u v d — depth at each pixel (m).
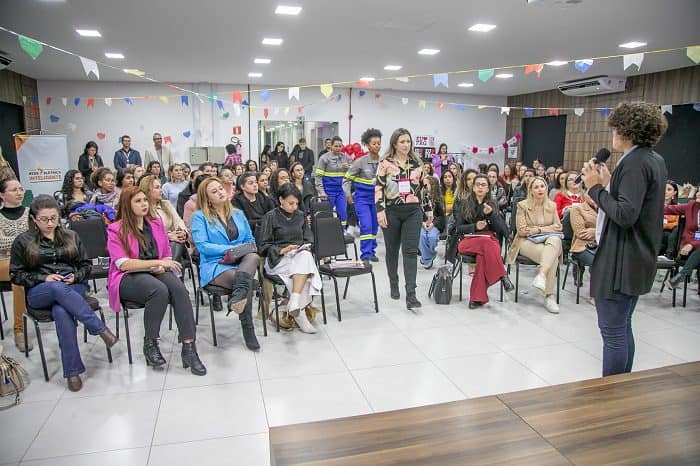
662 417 1.64
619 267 2.06
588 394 1.79
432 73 9.05
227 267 3.16
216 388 2.65
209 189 3.22
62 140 7.89
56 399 2.53
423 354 3.09
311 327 3.43
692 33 5.96
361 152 7.99
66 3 4.86
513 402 1.73
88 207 4.29
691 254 4.01
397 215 3.89
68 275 2.78
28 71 8.93
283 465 1.39
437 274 4.18
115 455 2.06
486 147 13.08
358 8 5.00
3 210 3.31
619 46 6.70
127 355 3.07
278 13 5.18
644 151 2.02
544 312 3.90
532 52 7.15
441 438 1.52
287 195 3.45
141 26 5.73
